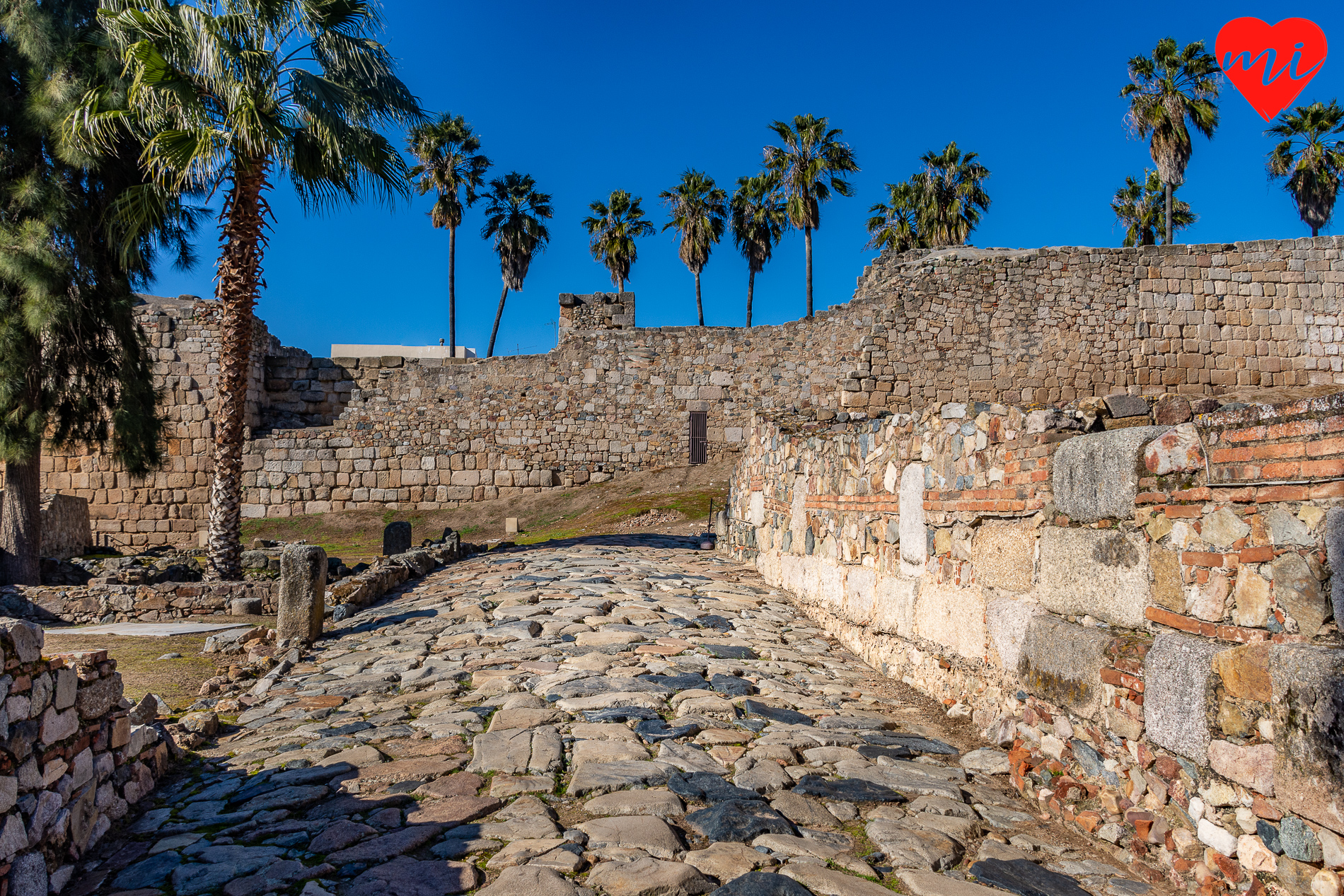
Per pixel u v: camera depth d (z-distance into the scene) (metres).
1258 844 2.96
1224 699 3.15
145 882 3.26
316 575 7.98
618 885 3.09
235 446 13.51
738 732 5.05
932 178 33.69
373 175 14.05
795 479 10.45
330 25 12.81
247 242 13.44
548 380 26.09
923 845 3.56
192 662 7.92
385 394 25.77
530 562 12.98
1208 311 23.06
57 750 3.38
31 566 14.29
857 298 25.39
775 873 3.26
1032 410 4.90
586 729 5.02
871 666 7.29
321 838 3.57
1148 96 26.08
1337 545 2.72
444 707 5.52
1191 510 3.45
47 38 13.65
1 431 13.82
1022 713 4.71
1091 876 3.43
